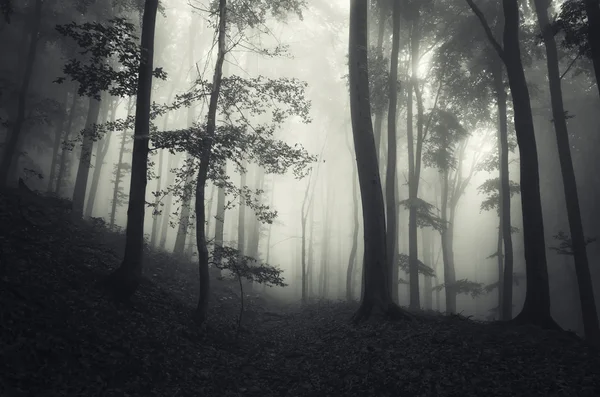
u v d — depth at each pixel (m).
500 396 6.12
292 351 10.81
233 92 12.15
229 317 14.70
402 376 7.18
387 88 20.14
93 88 9.54
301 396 7.37
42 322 6.20
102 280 9.08
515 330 10.62
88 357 6.11
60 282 8.04
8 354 5.14
